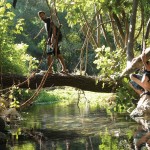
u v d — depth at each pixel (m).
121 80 11.84
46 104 17.05
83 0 13.86
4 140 7.77
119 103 12.29
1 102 10.96
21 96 15.67
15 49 16.27
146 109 10.32
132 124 9.09
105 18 19.48
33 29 34.69
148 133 7.77
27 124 9.95
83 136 7.84
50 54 11.32
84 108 13.85
